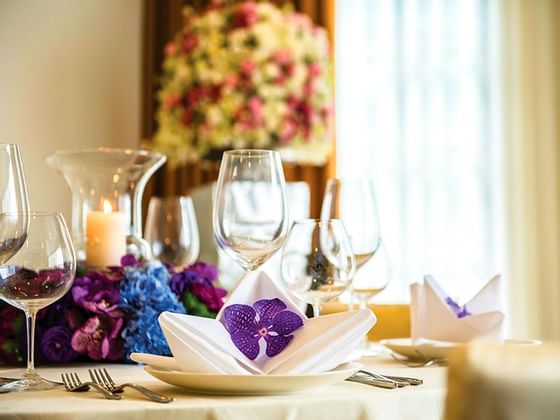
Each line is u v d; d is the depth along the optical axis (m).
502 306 1.59
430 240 4.53
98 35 4.42
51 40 4.34
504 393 0.59
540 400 0.58
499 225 4.58
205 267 1.81
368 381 1.12
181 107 3.11
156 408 0.94
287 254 1.39
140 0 4.48
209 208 3.40
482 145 4.57
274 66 3.04
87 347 1.48
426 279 1.54
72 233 1.73
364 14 4.54
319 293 1.37
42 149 4.30
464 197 4.55
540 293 4.58
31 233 1.20
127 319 1.51
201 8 4.30
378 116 4.53
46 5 4.35
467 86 4.57
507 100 4.57
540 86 4.60
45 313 1.51
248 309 1.19
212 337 1.13
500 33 4.59
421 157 4.54
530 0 4.60
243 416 0.96
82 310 1.51
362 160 4.52
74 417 0.92
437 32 4.56
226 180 1.32
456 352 0.63
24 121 4.28
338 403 1.00
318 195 4.26
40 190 4.28
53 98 4.33
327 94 3.13
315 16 4.28
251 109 3.01
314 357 1.12
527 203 4.58
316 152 3.17
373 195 1.77
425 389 1.08
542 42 4.60
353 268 1.39
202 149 3.08
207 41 3.07
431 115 4.55
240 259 1.33
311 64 3.10
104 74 4.42
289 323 1.19
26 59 4.30
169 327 1.08
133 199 1.77
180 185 4.32
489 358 0.60
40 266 1.19
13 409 0.94
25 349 1.49
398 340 1.62
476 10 4.59
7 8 4.28
